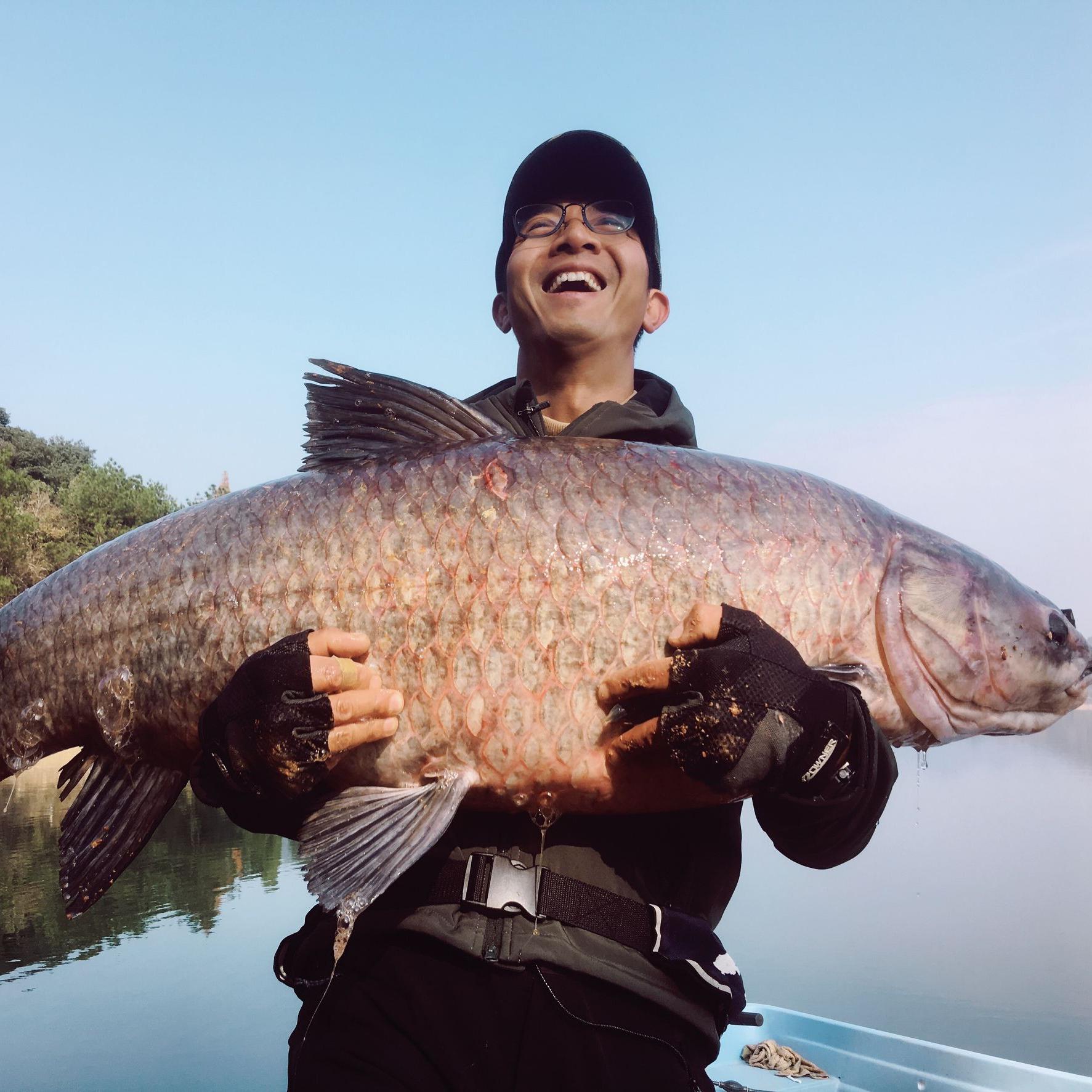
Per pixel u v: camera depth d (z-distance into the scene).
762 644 1.86
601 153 2.77
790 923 9.79
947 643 2.27
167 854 10.98
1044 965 8.28
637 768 1.98
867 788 1.94
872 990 7.55
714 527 2.15
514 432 2.51
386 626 2.13
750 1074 3.94
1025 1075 3.61
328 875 1.97
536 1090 1.82
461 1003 1.87
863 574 2.24
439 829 1.94
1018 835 16.88
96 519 45.34
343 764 2.09
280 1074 4.71
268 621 2.27
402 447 2.36
